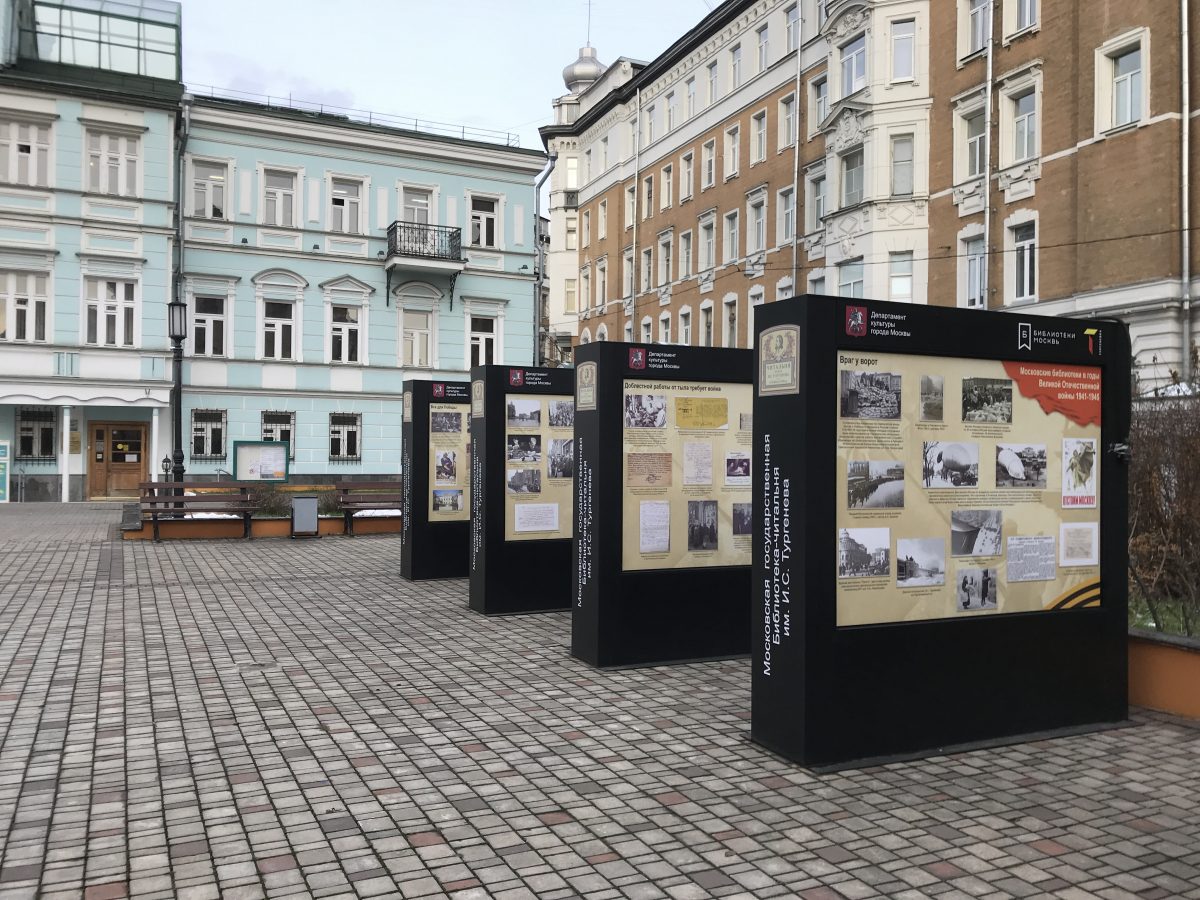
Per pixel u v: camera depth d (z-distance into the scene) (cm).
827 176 3059
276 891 405
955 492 622
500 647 916
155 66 2964
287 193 3198
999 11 2523
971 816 495
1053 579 657
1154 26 2098
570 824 479
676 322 4322
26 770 550
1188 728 659
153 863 430
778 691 592
